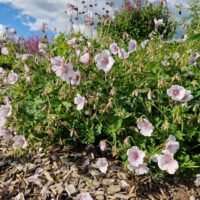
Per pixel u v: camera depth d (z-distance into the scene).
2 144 0.58
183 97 0.50
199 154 0.50
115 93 0.50
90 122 0.52
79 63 0.55
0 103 0.65
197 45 0.67
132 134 0.51
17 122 0.54
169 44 0.70
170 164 0.45
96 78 0.54
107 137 0.53
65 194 0.46
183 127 0.50
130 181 0.48
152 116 0.52
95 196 0.45
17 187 0.48
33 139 0.54
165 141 0.48
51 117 0.51
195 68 0.60
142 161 0.45
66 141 0.54
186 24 0.69
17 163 0.52
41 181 0.48
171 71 0.57
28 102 0.56
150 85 0.54
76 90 0.53
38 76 0.60
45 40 0.68
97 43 0.65
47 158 0.52
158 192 0.47
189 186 0.48
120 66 0.57
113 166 0.50
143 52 0.65
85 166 0.50
